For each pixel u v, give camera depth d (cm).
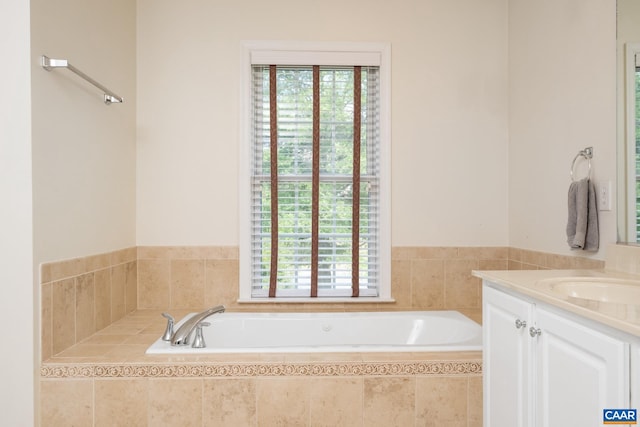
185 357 186
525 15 271
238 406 179
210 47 286
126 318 261
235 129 287
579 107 219
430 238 292
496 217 294
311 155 292
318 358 185
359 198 293
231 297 288
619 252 185
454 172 293
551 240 244
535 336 136
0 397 174
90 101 222
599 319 104
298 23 287
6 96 173
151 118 284
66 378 178
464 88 293
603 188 200
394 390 182
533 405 137
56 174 192
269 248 294
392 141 291
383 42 289
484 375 174
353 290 291
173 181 285
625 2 188
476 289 293
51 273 187
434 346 196
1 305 173
